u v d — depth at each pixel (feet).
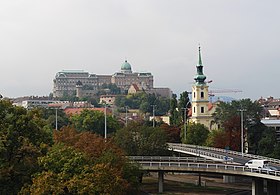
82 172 220.84
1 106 230.07
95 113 626.64
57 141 317.63
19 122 227.40
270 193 355.97
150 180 439.22
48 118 640.58
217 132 562.66
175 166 366.02
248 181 453.17
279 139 551.59
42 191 204.74
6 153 222.69
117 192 232.12
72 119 651.66
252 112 542.16
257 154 492.95
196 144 590.55
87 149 301.63
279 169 339.16
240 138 531.50
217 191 392.47
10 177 219.61
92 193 210.79
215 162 391.86
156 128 466.70
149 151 435.12
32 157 230.07
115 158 283.79
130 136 441.68
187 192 383.45
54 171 223.10
